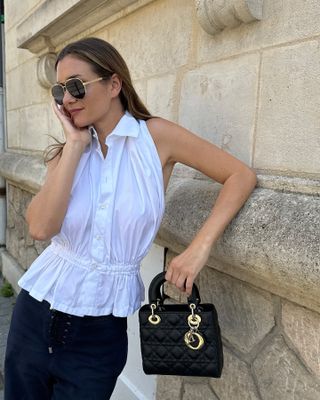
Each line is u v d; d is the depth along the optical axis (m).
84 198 1.43
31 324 1.52
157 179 1.43
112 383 1.57
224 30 1.71
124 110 1.48
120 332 1.56
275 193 1.46
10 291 4.61
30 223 1.42
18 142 4.58
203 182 1.82
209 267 1.81
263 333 1.58
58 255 1.51
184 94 1.98
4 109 5.05
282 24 1.45
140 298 1.58
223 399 1.80
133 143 1.42
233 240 1.48
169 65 2.08
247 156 1.63
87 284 1.45
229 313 1.72
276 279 1.37
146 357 1.48
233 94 1.68
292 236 1.29
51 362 1.51
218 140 1.78
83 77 1.35
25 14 4.10
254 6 1.50
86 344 1.49
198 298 1.42
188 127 1.96
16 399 1.61
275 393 1.54
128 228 1.42
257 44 1.56
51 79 3.56
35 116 4.03
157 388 2.26
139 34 2.33
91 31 2.85
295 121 1.42
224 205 1.41
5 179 5.08
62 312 1.46
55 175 1.40
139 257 1.50
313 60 1.35
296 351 1.45
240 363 1.69
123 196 1.41
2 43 5.11
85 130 1.45
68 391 1.52
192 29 1.90
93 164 1.45
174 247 2.00
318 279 1.21
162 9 2.11
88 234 1.44
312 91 1.36
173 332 1.43
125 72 1.44
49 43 3.45
